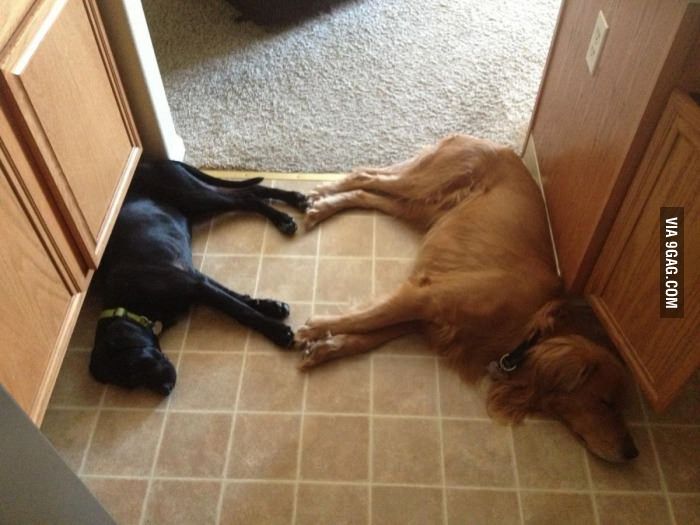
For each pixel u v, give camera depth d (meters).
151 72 1.91
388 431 1.64
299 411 1.68
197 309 1.88
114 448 1.62
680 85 1.28
